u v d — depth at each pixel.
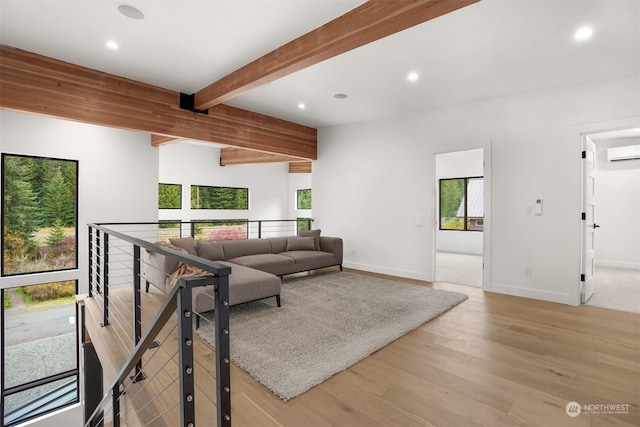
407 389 2.01
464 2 2.00
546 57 3.12
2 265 4.57
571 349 2.57
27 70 3.12
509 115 4.18
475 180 8.23
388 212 5.40
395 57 3.19
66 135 4.98
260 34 2.79
